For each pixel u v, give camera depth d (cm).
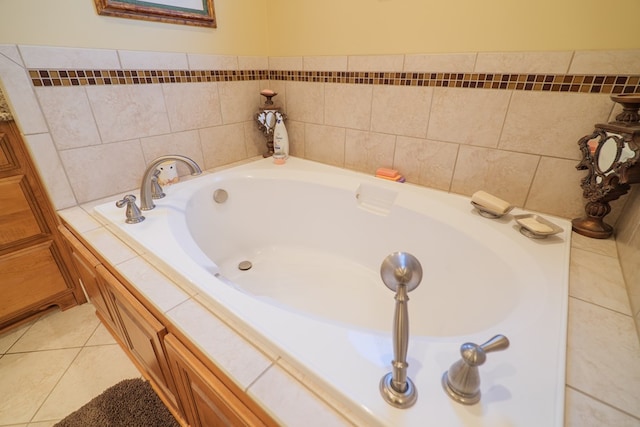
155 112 145
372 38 139
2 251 123
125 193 143
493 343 46
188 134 160
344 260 160
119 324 112
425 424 48
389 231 142
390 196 142
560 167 112
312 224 164
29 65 108
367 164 163
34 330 136
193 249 107
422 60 128
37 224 128
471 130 126
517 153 119
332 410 53
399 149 149
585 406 53
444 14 118
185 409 91
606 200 101
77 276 147
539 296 78
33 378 116
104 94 128
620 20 90
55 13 110
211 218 154
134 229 108
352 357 60
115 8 121
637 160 86
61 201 127
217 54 161
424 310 124
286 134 181
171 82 147
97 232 111
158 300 78
